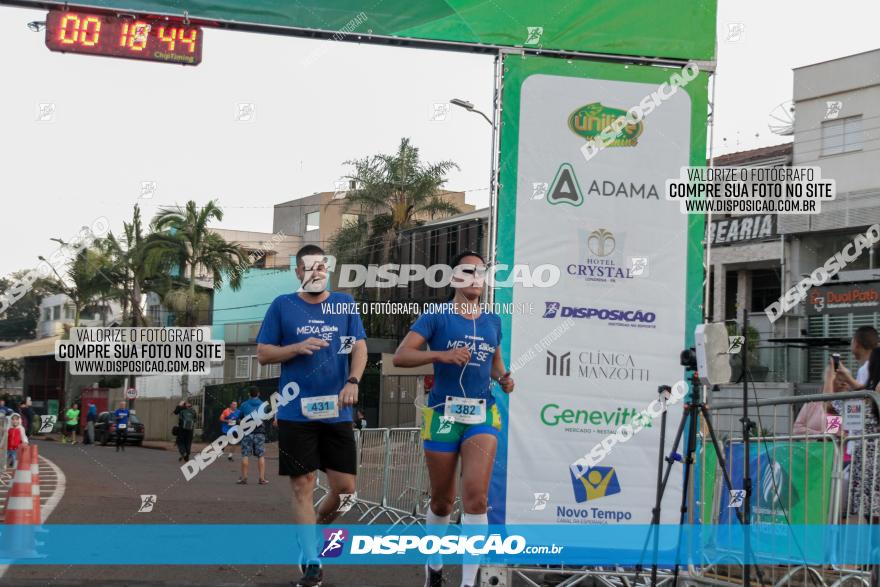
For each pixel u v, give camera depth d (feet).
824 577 19.15
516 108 19.84
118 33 19.58
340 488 19.83
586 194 19.92
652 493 19.75
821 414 22.22
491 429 17.40
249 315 121.80
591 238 19.88
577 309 19.79
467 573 17.06
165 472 56.70
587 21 20.12
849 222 88.17
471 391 17.38
